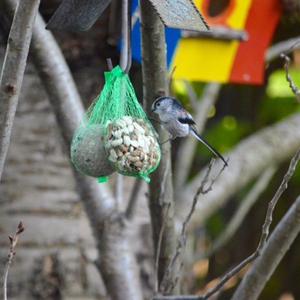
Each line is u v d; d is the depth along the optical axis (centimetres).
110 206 947
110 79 700
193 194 1112
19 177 1077
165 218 781
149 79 753
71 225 1070
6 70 625
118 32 1075
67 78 875
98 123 694
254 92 1491
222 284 716
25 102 1093
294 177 1480
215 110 1516
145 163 657
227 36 1183
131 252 943
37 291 1047
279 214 1523
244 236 1526
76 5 677
